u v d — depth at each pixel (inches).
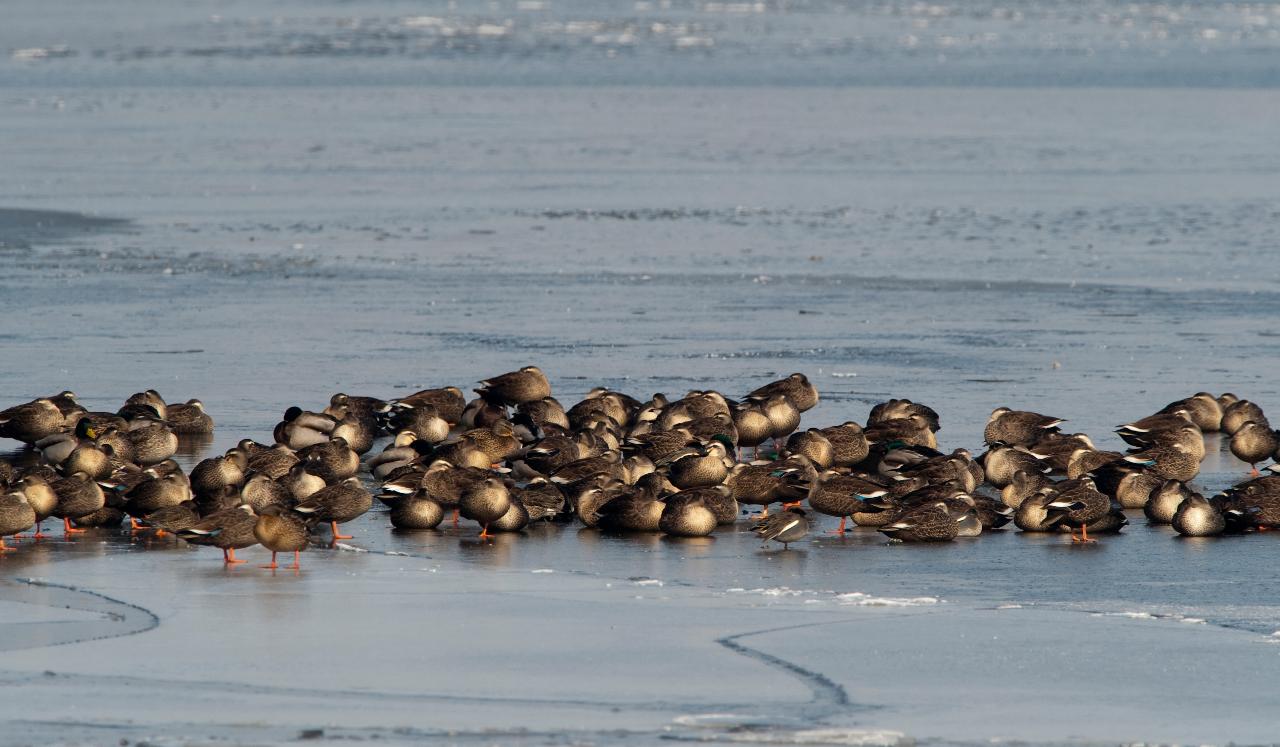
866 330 6205.7
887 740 2153.1
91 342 5866.1
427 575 3051.2
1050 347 5821.9
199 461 4072.3
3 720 2196.1
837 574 3090.6
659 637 2628.0
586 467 3735.2
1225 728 2217.0
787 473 3612.2
